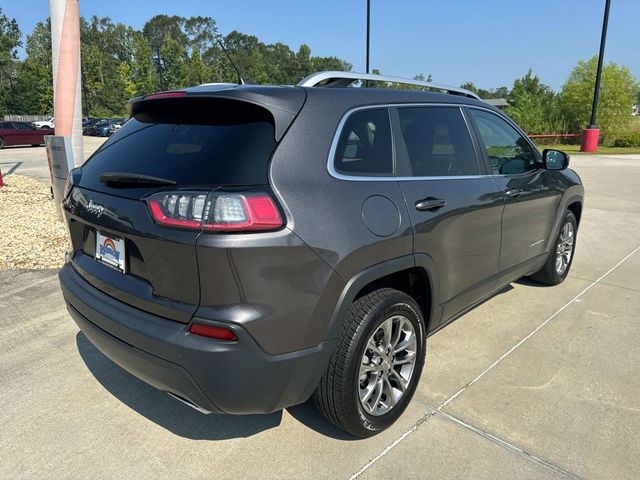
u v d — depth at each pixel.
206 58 105.19
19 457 2.47
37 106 59.59
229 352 2.00
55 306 4.34
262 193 2.03
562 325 3.99
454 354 3.49
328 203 2.22
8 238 6.52
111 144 2.78
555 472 2.37
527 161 4.04
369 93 2.68
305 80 2.62
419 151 2.86
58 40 6.84
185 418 2.79
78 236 2.76
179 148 2.32
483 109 3.59
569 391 3.04
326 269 2.17
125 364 2.33
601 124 28.84
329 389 2.38
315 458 2.47
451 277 3.03
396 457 2.47
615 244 6.55
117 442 2.59
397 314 2.58
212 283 1.98
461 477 2.34
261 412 2.21
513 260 3.81
